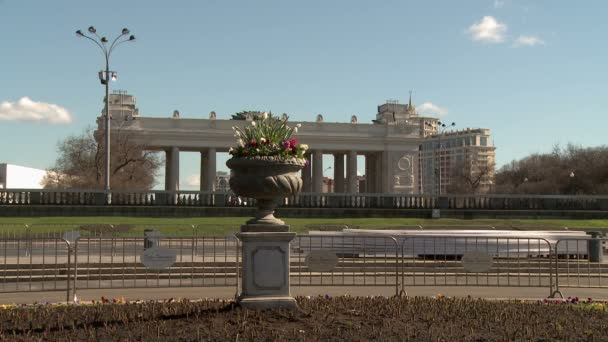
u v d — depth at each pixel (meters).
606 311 13.03
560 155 121.00
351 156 119.50
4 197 45.53
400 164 120.06
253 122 11.91
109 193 47.00
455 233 25.56
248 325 10.62
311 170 121.00
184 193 47.97
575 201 51.81
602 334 10.70
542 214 49.72
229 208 46.66
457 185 138.88
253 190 11.40
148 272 20.47
